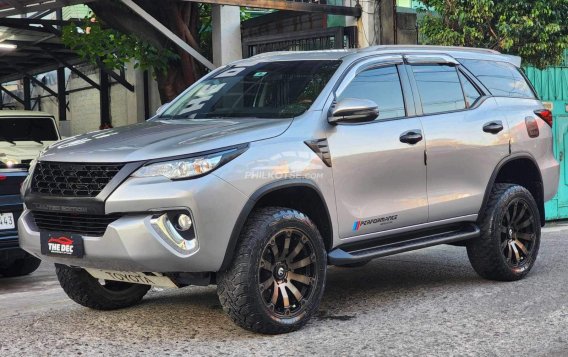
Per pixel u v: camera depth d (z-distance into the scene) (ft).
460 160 21.03
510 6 36.63
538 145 23.54
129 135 17.44
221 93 20.15
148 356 15.72
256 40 39.09
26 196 17.19
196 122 18.38
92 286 19.52
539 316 18.42
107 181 15.87
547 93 41.55
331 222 17.92
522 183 23.94
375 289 22.21
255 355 15.52
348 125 18.51
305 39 38.37
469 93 22.17
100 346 16.56
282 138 17.08
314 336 16.90
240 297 16.11
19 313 19.98
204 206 15.49
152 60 37.55
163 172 15.58
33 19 42.73
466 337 16.69
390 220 19.26
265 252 16.46
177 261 15.51
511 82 23.90
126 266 15.84
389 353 15.58
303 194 17.53
